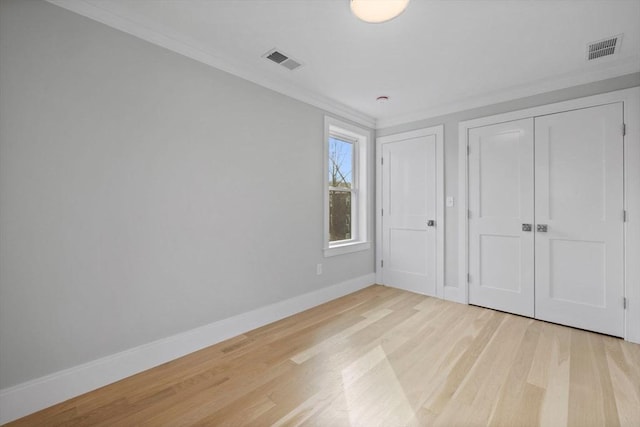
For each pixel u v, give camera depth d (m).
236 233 2.42
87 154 1.67
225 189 2.34
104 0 1.68
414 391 1.68
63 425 1.43
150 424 1.44
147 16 1.83
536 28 1.91
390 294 3.55
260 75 2.56
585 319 2.53
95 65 1.70
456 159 3.27
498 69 2.48
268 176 2.67
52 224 1.57
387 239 3.88
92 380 1.70
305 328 2.56
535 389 1.69
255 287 2.57
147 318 1.92
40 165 1.53
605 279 2.44
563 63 2.38
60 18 1.58
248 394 1.66
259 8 1.74
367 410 1.53
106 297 1.75
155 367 1.94
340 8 1.73
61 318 1.60
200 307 2.20
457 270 3.27
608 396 1.62
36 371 1.53
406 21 1.84
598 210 2.47
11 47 1.45
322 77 2.66
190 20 1.86
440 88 2.88
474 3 1.68
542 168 2.73
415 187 3.60
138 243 1.88
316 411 1.52
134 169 1.86
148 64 1.91
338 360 2.02
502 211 2.96
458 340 2.32
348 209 3.88
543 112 2.71
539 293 2.75
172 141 2.03
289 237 2.87
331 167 3.64
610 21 1.83
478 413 1.50
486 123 3.05
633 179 2.32
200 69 2.17
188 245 2.12
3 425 1.42
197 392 1.68
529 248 2.81
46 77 1.54
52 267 1.57
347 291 3.55
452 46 2.13
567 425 1.42
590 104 2.49
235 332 2.41
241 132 2.45
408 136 3.65
